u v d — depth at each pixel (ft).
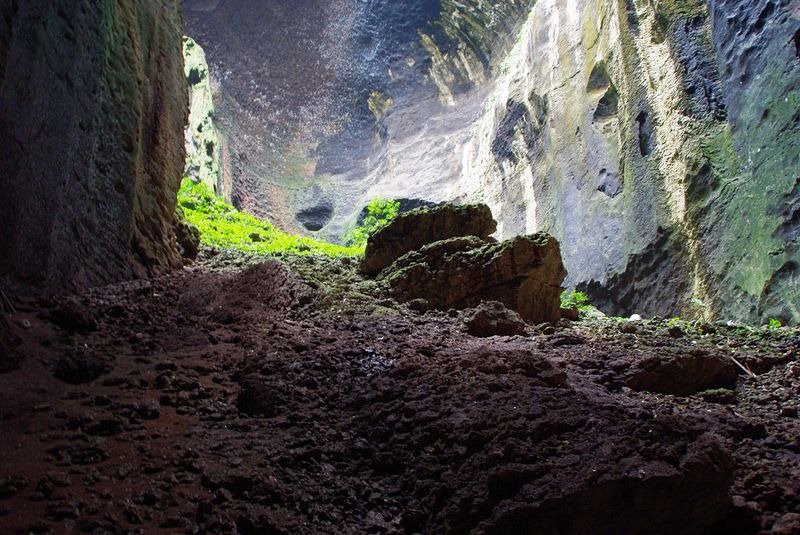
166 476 9.71
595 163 43.19
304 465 10.48
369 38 85.30
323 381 13.71
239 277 22.71
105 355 14.55
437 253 23.30
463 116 75.15
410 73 83.10
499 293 21.93
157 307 18.88
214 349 15.83
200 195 47.47
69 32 18.39
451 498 9.27
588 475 8.92
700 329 22.13
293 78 88.12
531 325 20.86
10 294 16.01
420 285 22.41
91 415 11.46
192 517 8.86
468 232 25.57
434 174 71.56
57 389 12.70
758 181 28.99
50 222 17.34
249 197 76.48
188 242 26.86
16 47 16.01
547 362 13.85
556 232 47.37
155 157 24.61
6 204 15.90
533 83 53.62
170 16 27.71
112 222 20.59
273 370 14.12
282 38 88.38
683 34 35.32
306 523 9.03
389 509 9.60
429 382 13.05
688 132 34.12
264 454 10.65
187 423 11.73
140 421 11.57
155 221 23.93
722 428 12.45
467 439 10.43
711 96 33.35
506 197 56.75
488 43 74.18
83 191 19.04
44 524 8.25
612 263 39.27
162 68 25.98
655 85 37.40
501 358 13.93
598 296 40.52
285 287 21.29
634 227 37.83
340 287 22.33
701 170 32.78
